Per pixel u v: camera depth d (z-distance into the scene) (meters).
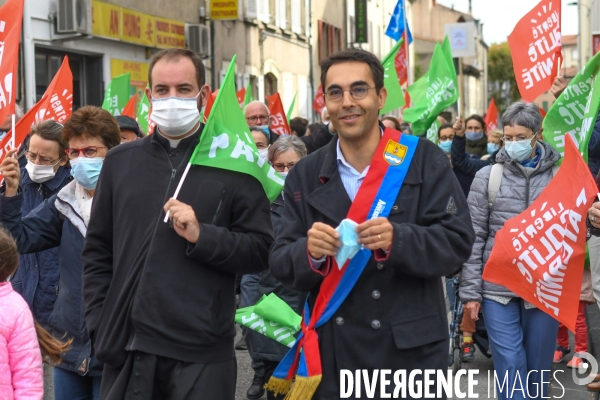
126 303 3.75
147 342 3.69
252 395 6.59
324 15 36.12
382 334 3.46
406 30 14.47
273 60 28.67
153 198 3.82
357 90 3.50
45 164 5.29
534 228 4.42
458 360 7.36
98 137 4.48
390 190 3.48
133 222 3.81
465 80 77.50
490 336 5.34
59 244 4.58
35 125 5.34
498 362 5.29
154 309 3.70
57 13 15.53
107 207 3.93
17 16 5.27
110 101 10.67
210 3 22.47
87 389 4.51
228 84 4.01
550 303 4.40
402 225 3.36
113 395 3.74
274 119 11.81
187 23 21.20
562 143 5.44
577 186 4.27
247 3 25.70
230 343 3.87
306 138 8.89
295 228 3.59
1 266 3.83
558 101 5.39
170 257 3.74
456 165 9.36
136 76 18.80
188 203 3.80
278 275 3.51
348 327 3.48
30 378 3.83
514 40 7.43
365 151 3.57
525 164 5.46
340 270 3.46
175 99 3.83
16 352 3.82
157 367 3.74
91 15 15.90
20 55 14.31
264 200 3.94
